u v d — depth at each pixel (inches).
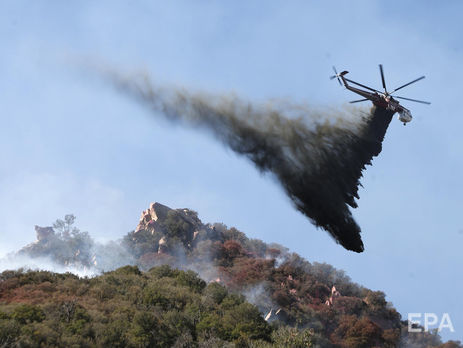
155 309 2030.0
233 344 1811.0
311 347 2037.4
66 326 1679.4
